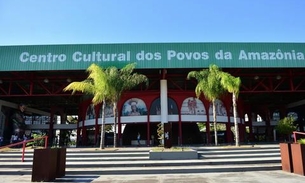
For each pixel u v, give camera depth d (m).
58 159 12.74
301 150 12.65
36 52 28.89
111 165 15.34
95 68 24.59
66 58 28.73
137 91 35.59
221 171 14.17
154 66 28.77
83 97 40.09
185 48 29.16
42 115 58.59
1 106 40.84
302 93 44.41
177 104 34.94
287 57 29.06
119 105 35.12
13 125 42.94
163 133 21.69
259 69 32.53
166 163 15.35
